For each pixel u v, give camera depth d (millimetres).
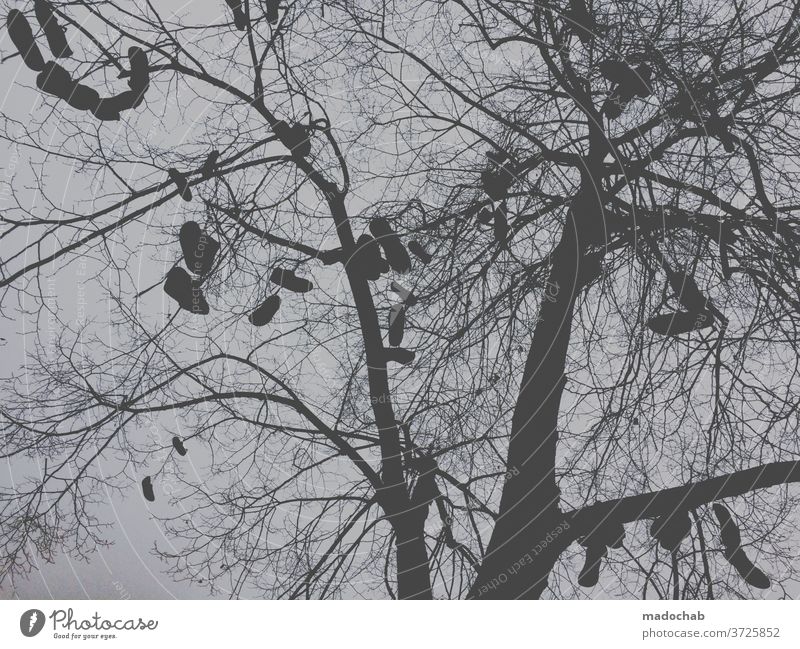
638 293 5598
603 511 5184
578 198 5410
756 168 5152
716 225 5477
